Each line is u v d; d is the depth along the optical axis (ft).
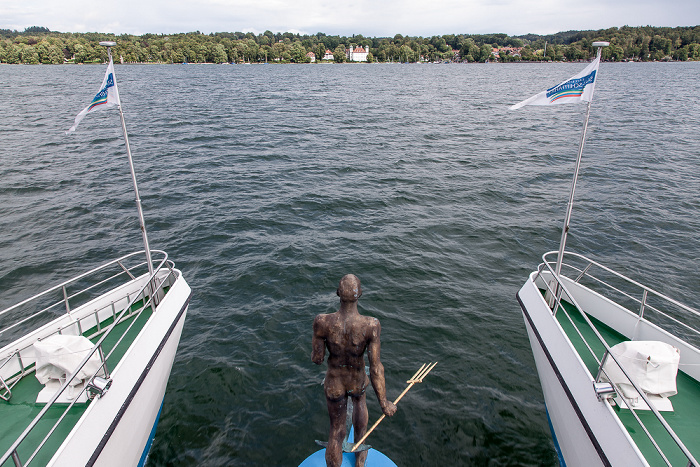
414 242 58.44
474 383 34.22
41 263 53.93
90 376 24.50
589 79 27.81
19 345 27.48
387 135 131.54
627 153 106.93
